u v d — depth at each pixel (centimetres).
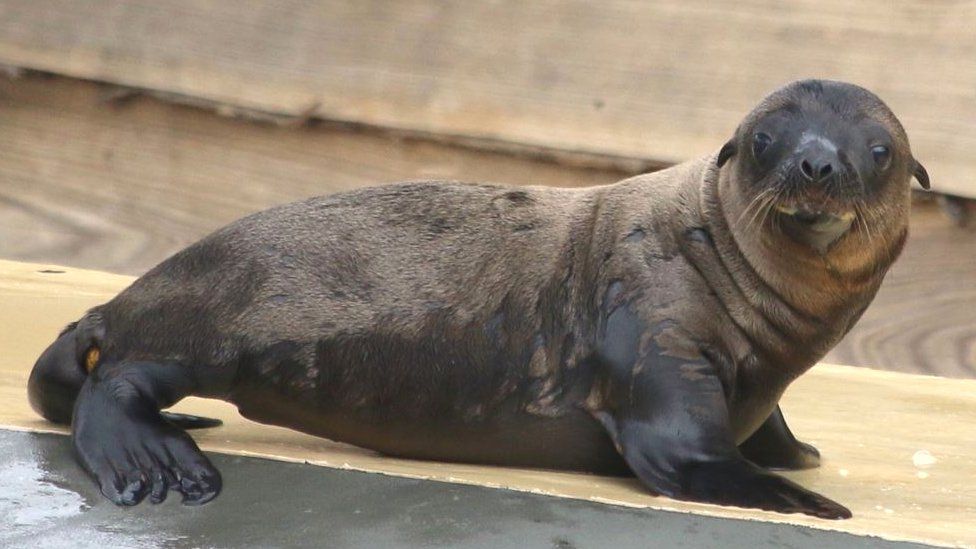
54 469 2155
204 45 4406
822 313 2395
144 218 4378
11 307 3388
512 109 4191
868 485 2411
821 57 4028
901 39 4000
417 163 4259
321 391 2419
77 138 4447
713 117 4056
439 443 2436
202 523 1978
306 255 2442
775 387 2433
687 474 2197
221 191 4362
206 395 2425
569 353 2386
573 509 2050
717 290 2378
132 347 2403
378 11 4338
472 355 2400
